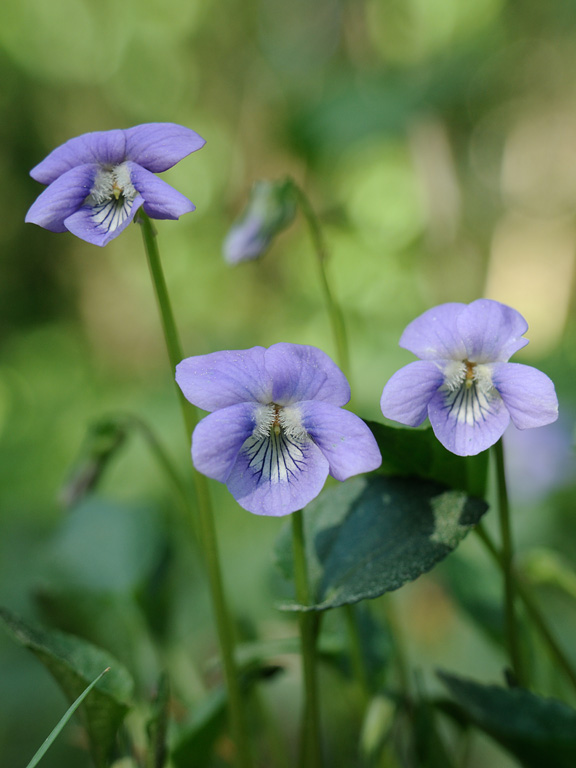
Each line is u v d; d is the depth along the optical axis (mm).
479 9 988
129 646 278
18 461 841
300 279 1082
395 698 245
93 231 221
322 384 218
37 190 1464
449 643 350
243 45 1361
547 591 310
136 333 1339
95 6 1388
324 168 977
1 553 367
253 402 217
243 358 219
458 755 268
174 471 276
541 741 219
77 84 1461
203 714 246
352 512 237
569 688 276
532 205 1135
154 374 1012
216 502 516
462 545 332
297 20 1170
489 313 220
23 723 346
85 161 224
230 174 1353
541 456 391
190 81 1429
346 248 1081
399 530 232
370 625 265
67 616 278
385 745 253
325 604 221
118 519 295
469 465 234
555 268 1083
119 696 232
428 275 1018
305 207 283
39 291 1446
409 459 234
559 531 396
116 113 1495
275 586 293
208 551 236
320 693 285
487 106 1007
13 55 1395
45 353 1205
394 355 688
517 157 1121
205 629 342
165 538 293
